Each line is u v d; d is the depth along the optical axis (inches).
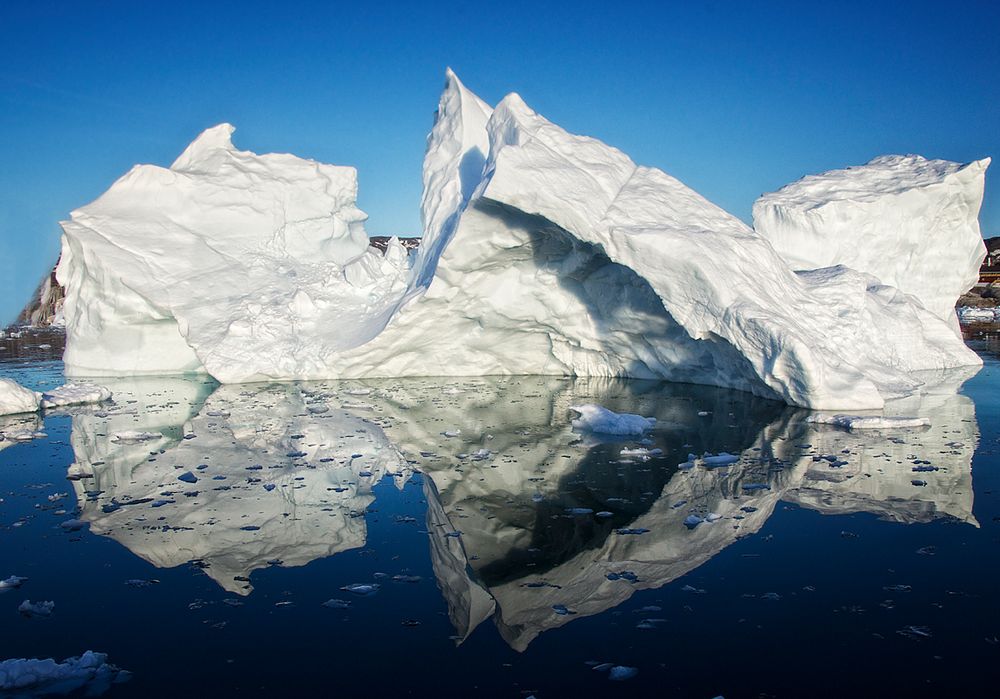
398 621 219.3
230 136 911.7
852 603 223.1
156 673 190.9
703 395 605.9
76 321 781.9
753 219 825.5
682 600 228.2
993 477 350.9
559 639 206.2
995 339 1224.2
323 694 180.4
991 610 216.8
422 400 610.5
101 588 244.1
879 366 615.2
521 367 759.1
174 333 787.4
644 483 354.0
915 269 815.1
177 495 347.3
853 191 808.9
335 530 298.5
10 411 565.6
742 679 183.6
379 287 812.6
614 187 605.0
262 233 838.5
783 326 508.4
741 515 304.0
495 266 643.5
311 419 531.8
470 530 296.0
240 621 220.1
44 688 183.0
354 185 922.1
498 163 548.4
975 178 764.0
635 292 619.5
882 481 346.9
